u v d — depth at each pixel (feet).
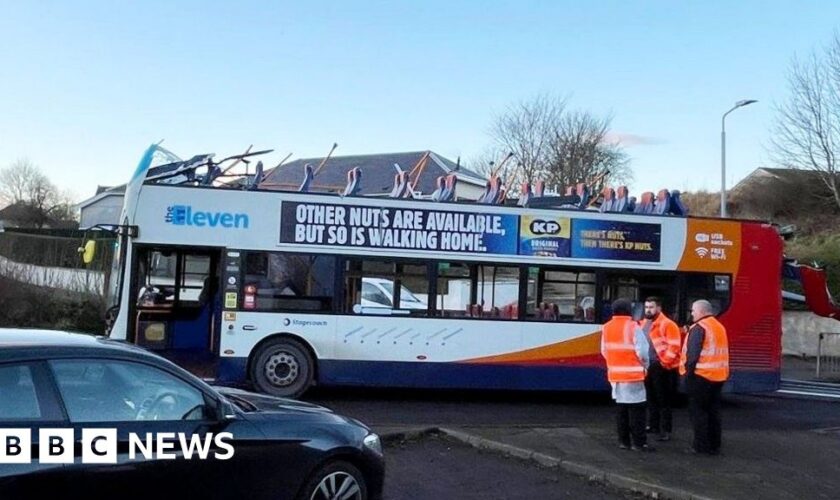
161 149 46.19
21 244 78.69
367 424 37.04
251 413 19.40
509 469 30.12
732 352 47.73
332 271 44.52
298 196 44.52
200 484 17.93
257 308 43.73
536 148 178.09
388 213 45.11
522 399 48.57
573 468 29.91
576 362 46.16
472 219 45.85
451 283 45.50
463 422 39.70
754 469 30.73
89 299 73.56
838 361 79.92
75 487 15.94
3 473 15.02
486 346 45.39
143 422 17.24
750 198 154.10
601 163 176.14
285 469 19.31
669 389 36.32
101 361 16.99
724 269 48.06
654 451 33.47
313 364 44.27
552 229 46.57
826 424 43.91
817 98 106.73
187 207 43.57
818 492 27.71
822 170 108.88
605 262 46.96
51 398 16.01
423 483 27.61
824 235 121.19
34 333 17.53
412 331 44.86
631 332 33.40
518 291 46.06
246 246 43.91
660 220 47.73
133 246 43.04
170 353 44.98
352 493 20.71
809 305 52.95
